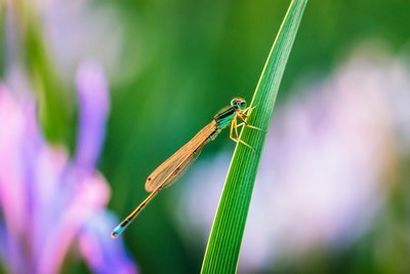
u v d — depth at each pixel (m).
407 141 0.31
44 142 0.27
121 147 0.31
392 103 0.31
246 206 0.22
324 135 0.31
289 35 0.22
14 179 0.27
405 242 0.30
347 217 0.30
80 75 0.27
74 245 0.27
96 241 0.27
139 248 0.30
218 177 0.31
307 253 0.30
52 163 0.27
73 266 0.27
